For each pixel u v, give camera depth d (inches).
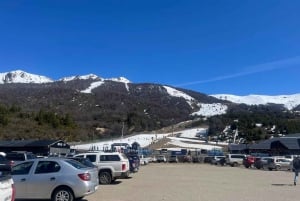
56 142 2856.8
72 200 613.9
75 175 616.7
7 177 366.6
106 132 6791.3
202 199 725.9
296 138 3922.2
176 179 1269.7
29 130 4653.1
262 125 7534.5
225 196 779.4
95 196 755.4
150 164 2923.2
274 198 759.1
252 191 895.1
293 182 1211.2
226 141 6806.1
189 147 5797.2
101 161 1045.2
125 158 1077.1
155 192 840.9
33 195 614.2
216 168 2287.2
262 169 2266.2
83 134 5713.6
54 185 613.3
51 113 5403.5
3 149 2780.5
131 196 760.3
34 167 624.4
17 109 5526.6
